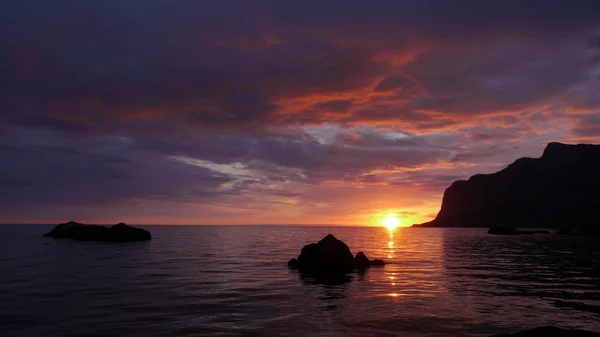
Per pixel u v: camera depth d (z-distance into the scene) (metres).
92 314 14.84
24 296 18.12
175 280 23.12
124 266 29.86
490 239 84.00
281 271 27.91
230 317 14.54
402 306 16.45
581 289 20.56
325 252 30.09
